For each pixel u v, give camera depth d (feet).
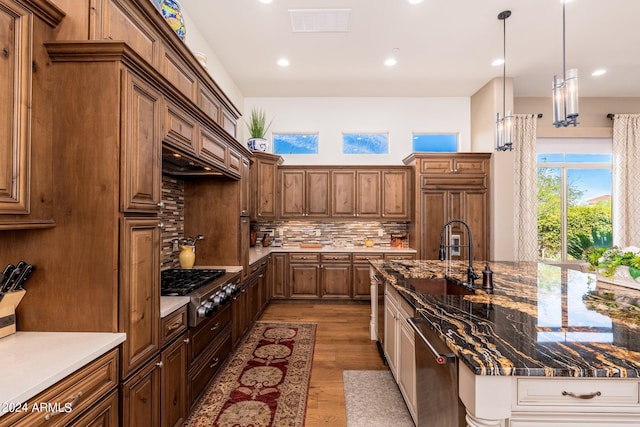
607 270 7.27
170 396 5.65
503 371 3.16
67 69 4.25
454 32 11.06
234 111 10.80
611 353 3.48
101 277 4.25
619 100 17.25
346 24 10.57
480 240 15.33
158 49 5.97
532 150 16.10
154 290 5.08
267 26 10.68
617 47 12.10
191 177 9.75
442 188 15.33
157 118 5.13
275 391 7.69
